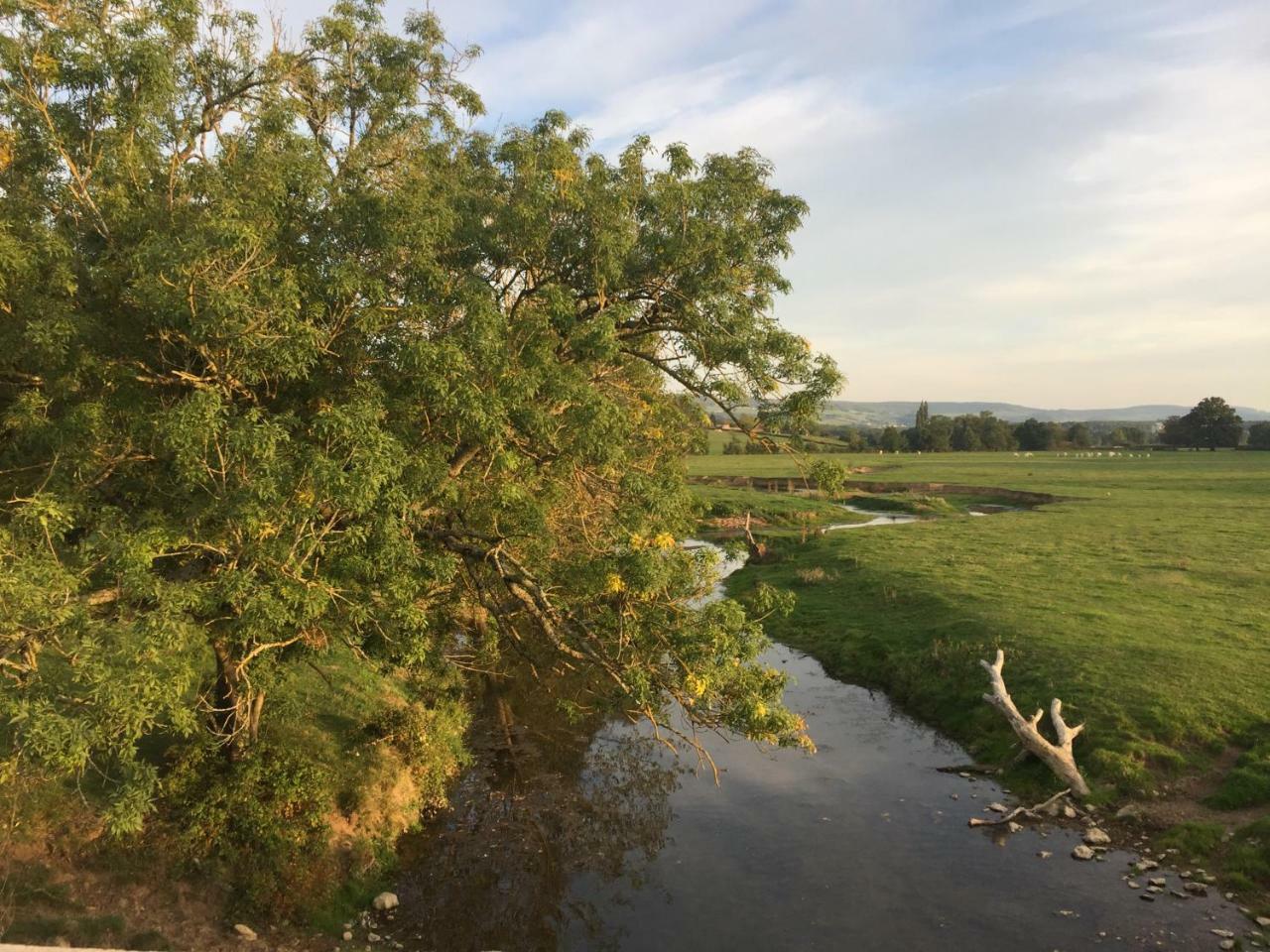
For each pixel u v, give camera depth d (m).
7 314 9.60
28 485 10.45
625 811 15.28
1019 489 68.19
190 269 8.39
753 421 13.40
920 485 74.19
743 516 54.56
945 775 16.62
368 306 10.23
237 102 13.27
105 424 9.63
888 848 13.62
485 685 21.69
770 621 29.05
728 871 13.10
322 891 11.77
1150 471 83.38
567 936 11.34
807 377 12.48
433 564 10.80
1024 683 19.41
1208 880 11.90
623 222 12.03
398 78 14.26
